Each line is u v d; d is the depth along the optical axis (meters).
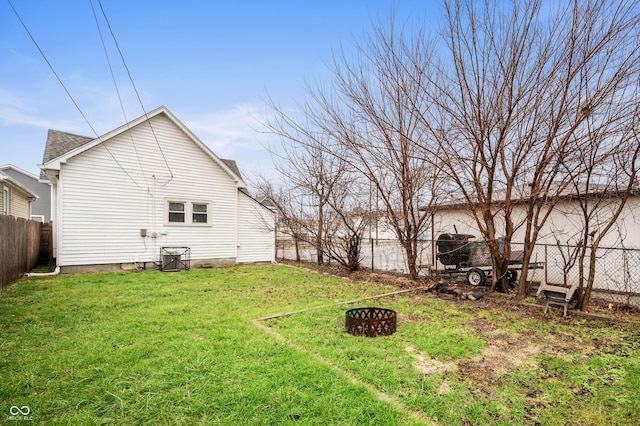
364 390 3.05
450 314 5.86
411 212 9.19
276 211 13.65
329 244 11.12
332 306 6.27
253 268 12.38
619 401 2.95
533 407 2.86
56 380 3.27
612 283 8.16
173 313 5.77
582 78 5.93
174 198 12.09
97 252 10.66
